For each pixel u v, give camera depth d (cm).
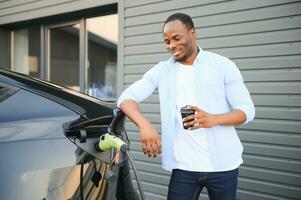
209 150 217
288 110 331
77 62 559
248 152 354
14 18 595
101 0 477
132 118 211
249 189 356
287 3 327
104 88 523
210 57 220
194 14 388
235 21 359
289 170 333
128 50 449
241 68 356
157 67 236
